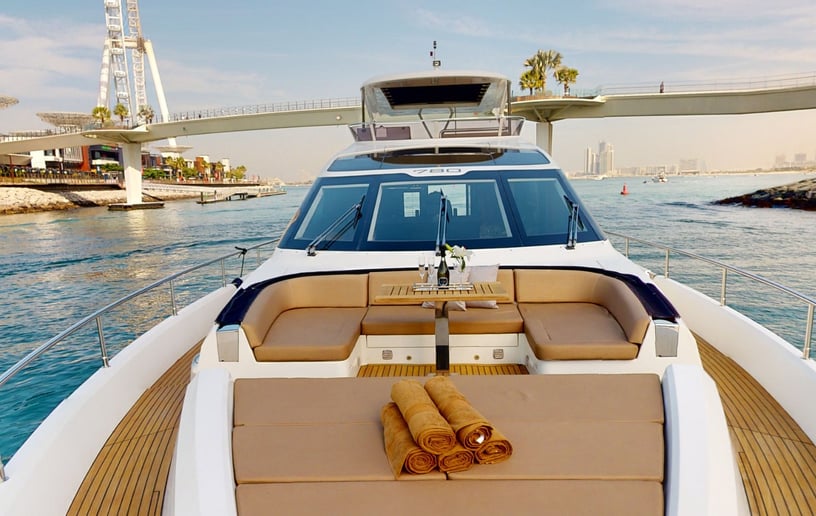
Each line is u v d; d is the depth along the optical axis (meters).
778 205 51.50
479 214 4.12
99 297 19.55
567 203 4.16
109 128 52.66
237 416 2.18
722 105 32.03
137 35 100.62
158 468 2.79
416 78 6.01
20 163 94.69
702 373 2.22
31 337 14.91
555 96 35.34
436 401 2.15
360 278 3.61
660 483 1.91
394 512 1.85
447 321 3.04
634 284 3.24
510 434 2.05
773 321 15.08
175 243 33.75
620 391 2.20
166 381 3.91
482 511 1.84
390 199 4.25
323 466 1.98
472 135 5.54
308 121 40.84
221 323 2.95
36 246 33.00
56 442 2.54
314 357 2.90
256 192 112.31
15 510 2.16
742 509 2.09
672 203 58.41
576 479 1.92
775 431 2.99
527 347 3.23
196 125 47.78
